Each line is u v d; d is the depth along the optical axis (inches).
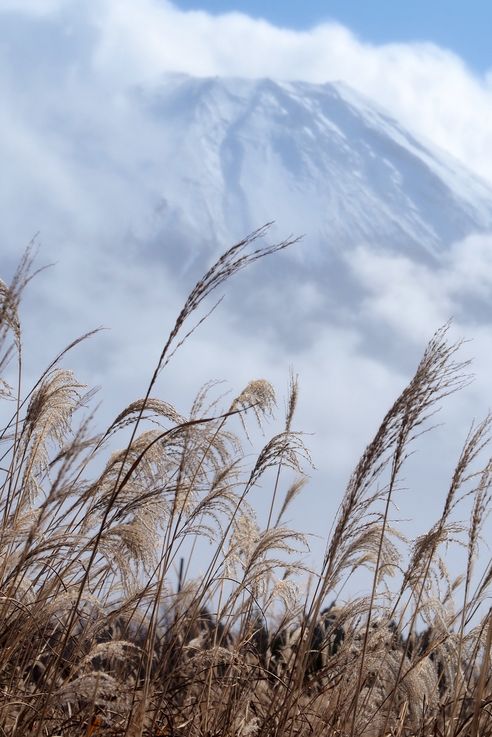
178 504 211.8
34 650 192.9
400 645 231.6
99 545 196.1
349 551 209.9
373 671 217.9
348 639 225.6
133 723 183.5
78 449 175.5
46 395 205.6
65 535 191.6
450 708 219.3
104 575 213.0
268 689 236.4
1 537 194.1
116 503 201.8
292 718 204.7
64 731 181.9
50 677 188.4
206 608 230.4
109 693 177.5
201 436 210.2
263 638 253.1
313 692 225.3
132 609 203.6
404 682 214.5
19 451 205.5
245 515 228.5
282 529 228.2
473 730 192.7
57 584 199.6
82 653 193.2
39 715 173.3
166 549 209.3
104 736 183.2
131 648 201.9
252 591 231.0
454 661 225.6
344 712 215.0
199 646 223.8
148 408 200.8
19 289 177.0
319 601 209.6
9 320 178.5
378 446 194.7
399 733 213.9
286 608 239.3
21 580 190.4
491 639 195.9
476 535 212.5
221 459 223.3
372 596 207.0
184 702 221.0
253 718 211.6
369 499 200.8
